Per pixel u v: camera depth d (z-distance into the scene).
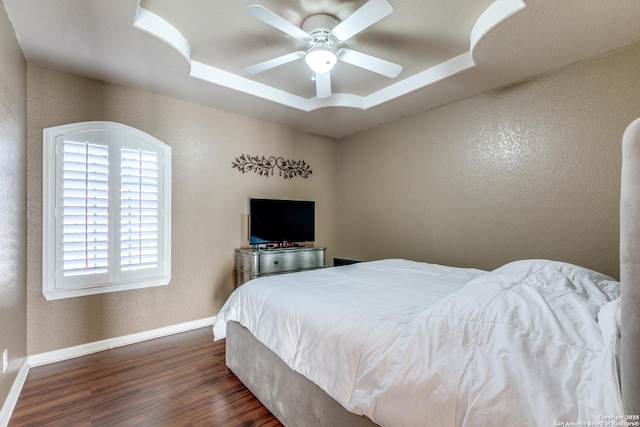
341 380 1.25
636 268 0.65
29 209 2.32
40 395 1.95
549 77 2.53
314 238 4.06
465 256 3.11
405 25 2.13
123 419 1.72
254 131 3.69
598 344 0.88
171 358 2.48
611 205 2.23
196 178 3.22
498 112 2.86
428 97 3.06
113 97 2.71
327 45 2.18
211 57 2.56
